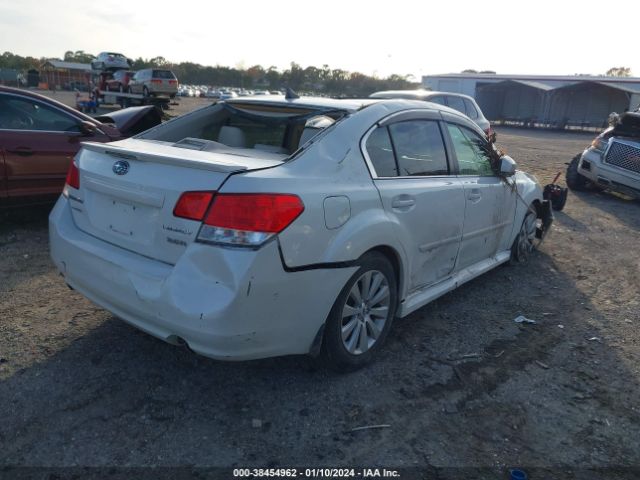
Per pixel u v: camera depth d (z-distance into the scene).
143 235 2.86
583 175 10.48
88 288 3.10
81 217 3.26
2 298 4.10
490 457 2.65
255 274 2.54
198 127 4.17
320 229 2.79
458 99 11.55
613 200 10.09
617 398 3.24
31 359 3.26
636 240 7.06
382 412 2.95
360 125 3.31
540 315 4.43
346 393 3.10
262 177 2.64
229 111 4.14
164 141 3.96
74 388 2.99
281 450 2.61
